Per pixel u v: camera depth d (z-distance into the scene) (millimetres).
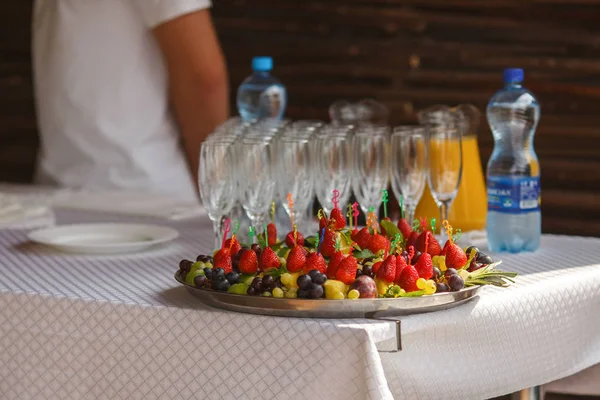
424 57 4328
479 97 4285
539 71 4230
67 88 3111
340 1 4367
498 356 1602
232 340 1469
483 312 1559
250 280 1511
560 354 1718
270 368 1441
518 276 1765
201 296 1540
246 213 2020
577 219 4227
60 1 3092
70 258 1962
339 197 1964
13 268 1862
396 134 1962
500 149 2021
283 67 4438
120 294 1626
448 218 2123
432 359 1504
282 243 1692
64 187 3053
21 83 4551
